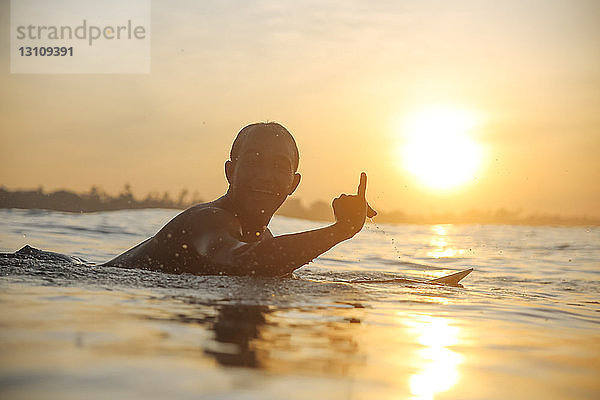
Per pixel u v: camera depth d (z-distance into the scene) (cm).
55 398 93
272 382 109
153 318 166
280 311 193
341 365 126
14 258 325
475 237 1566
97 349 125
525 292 371
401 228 2309
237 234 323
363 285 306
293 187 367
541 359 149
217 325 160
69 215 1502
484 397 112
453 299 272
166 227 342
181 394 97
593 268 660
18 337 133
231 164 361
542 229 2252
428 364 134
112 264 350
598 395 119
